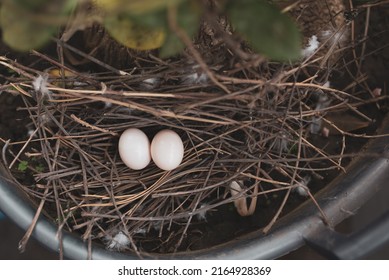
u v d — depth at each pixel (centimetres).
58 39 69
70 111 74
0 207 69
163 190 74
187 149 75
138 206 73
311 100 79
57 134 72
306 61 72
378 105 79
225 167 74
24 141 74
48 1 53
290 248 70
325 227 69
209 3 68
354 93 80
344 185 73
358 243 65
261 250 70
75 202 71
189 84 71
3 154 72
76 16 61
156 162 71
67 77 73
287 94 74
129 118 73
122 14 58
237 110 71
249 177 75
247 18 56
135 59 75
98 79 72
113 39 74
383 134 75
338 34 76
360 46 80
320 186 78
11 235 98
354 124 79
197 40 71
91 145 73
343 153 79
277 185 78
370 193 72
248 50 70
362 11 80
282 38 55
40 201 74
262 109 69
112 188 71
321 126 79
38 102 70
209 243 76
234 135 75
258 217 78
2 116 79
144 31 62
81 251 69
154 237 76
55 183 72
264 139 72
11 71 78
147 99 71
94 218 71
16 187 71
